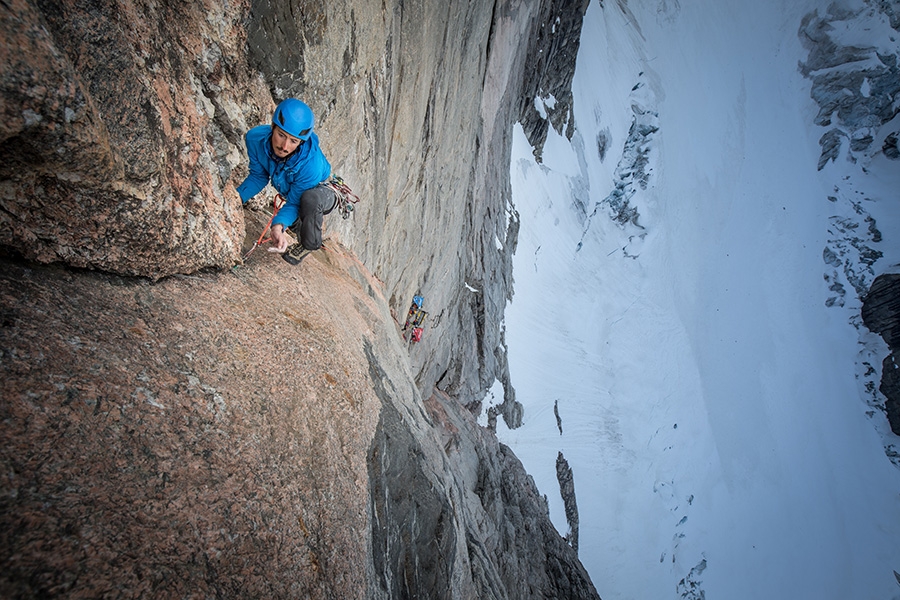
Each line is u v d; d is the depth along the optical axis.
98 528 1.51
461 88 12.69
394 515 3.75
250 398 2.51
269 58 4.38
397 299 11.30
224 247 3.10
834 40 65.06
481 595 6.06
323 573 2.31
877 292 54.16
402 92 8.41
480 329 20.19
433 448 5.95
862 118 62.91
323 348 3.51
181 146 2.63
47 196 1.95
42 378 1.67
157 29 2.53
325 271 5.20
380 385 4.44
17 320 1.77
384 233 9.16
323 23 5.00
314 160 3.12
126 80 2.14
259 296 3.33
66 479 1.53
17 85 1.59
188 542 1.73
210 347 2.54
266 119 4.52
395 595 3.38
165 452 1.89
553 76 28.98
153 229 2.40
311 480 2.59
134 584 1.47
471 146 15.45
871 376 53.25
